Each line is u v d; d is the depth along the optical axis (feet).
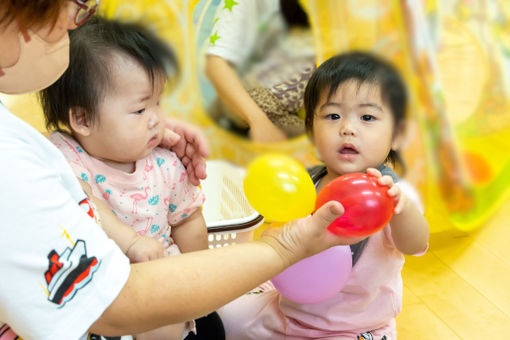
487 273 5.36
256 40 6.13
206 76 7.02
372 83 3.11
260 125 6.09
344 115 3.20
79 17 1.75
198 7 8.14
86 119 2.80
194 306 1.82
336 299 3.48
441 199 6.41
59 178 1.76
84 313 1.67
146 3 8.15
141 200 3.13
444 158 6.75
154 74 2.79
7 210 1.46
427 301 4.98
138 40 2.74
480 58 7.43
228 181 5.52
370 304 3.51
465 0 7.54
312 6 7.38
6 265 1.49
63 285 1.61
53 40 1.67
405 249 3.18
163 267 1.83
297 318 3.59
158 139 3.03
